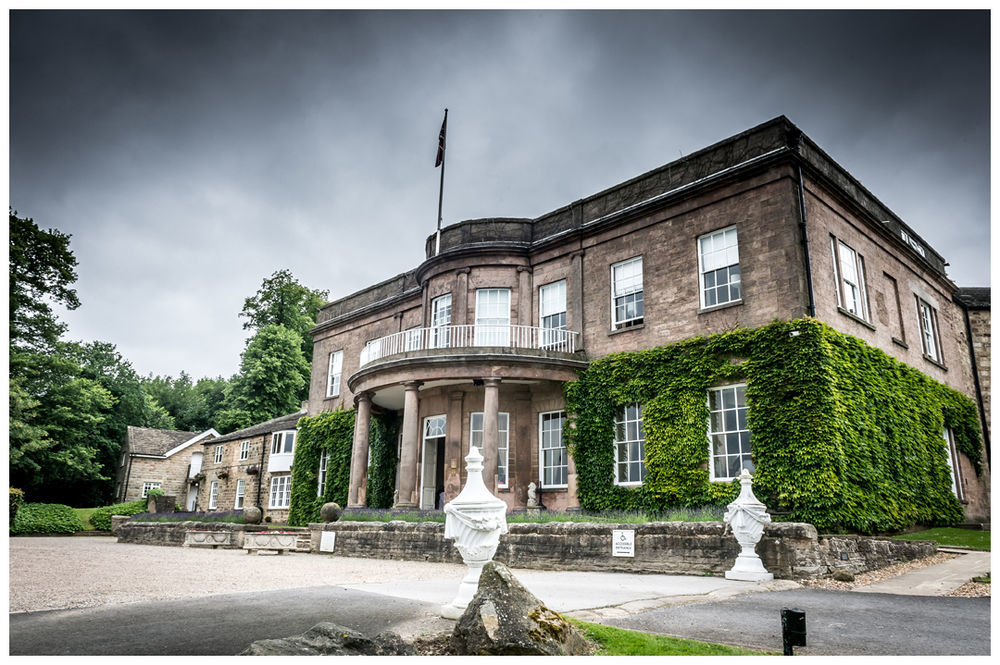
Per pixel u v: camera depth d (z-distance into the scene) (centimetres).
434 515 1633
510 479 1934
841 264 1708
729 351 1591
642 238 1884
